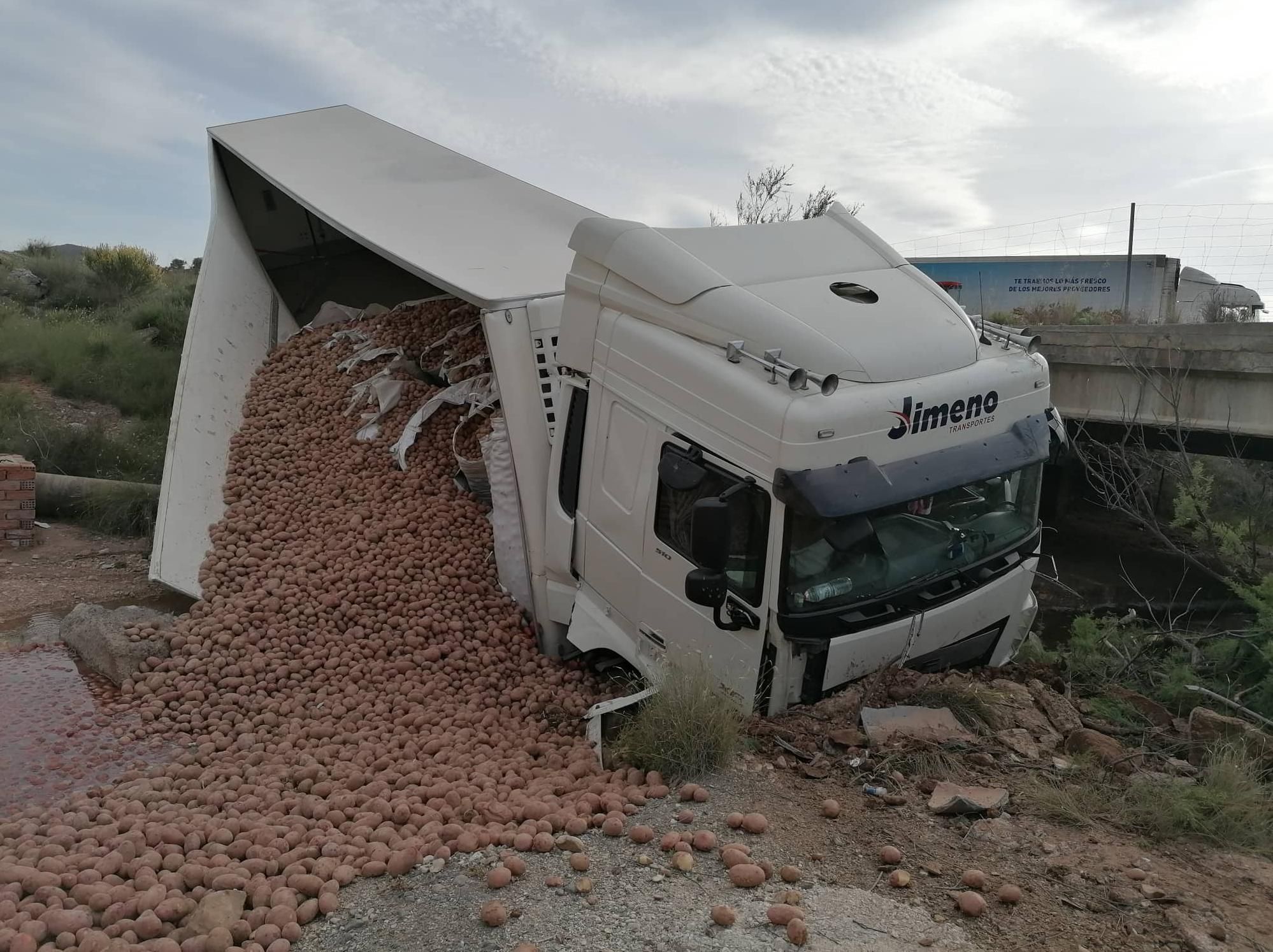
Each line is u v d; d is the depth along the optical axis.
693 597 5.52
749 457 5.32
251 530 8.98
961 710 5.76
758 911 3.89
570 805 5.02
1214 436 14.12
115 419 16.17
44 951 3.65
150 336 20.14
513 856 4.35
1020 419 6.06
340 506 9.23
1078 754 5.50
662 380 6.04
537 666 7.68
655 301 6.28
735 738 5.32
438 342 10.54
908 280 6.74
